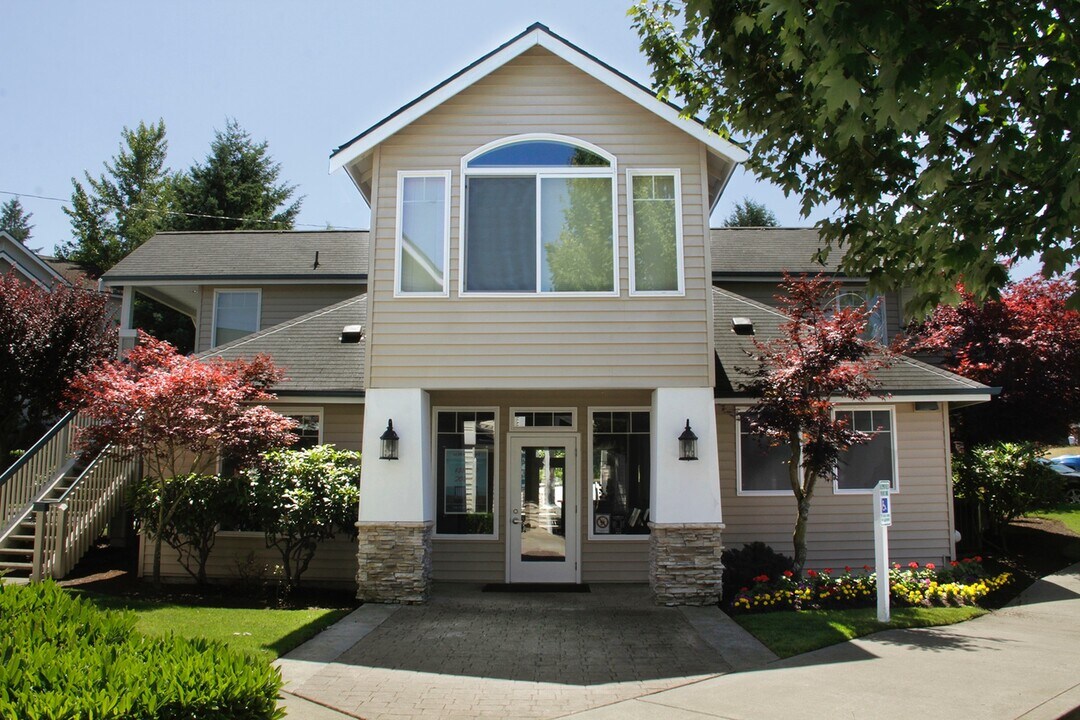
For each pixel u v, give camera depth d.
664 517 10.92
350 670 7.82
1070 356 15.67
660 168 11.62
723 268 17.31
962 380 13.15
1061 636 9.37
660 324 11.26
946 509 13.39
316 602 11.28
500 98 11.78
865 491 13.33
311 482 11.51
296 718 6.46
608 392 13.20
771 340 13.18
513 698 7.01
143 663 4.32
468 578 12.88
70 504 12.55
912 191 7.25
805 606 10.63
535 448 13.17
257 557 12.86
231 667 4.41
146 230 38.50
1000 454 15.41
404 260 11.49
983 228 6.70
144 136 44.12
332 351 14.13
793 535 12.33
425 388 11.26
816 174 8.49
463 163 11.64
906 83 5.24
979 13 5.64
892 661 8.15
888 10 5.14
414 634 9.26
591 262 11.45
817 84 6.75
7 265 23.20
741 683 7.40
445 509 13.09
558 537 12.95
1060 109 5.83
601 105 11.76
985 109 7.28
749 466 13.34
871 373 12.80
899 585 11.13
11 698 3.76
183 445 11.21
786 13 6.16
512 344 11.24
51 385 16.31
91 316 17.08
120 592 11.45
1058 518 18.92
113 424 10.92
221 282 17.97
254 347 14.31
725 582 11.47
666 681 7.51
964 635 9.38
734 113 8.79
